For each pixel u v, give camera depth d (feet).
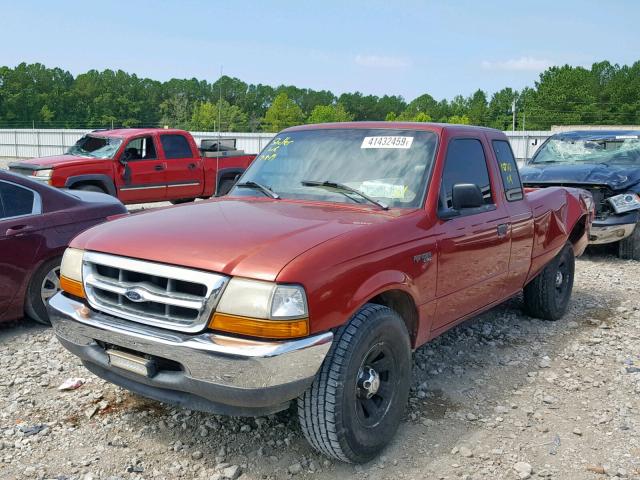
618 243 31.27
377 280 11.10
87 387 14.58
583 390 14.84
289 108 393.91
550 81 343.26
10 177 18.53
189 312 10.15
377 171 13.85
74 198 20.04
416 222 12.55
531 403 14.10
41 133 133.80
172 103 315.37
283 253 10.13
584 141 35.19
